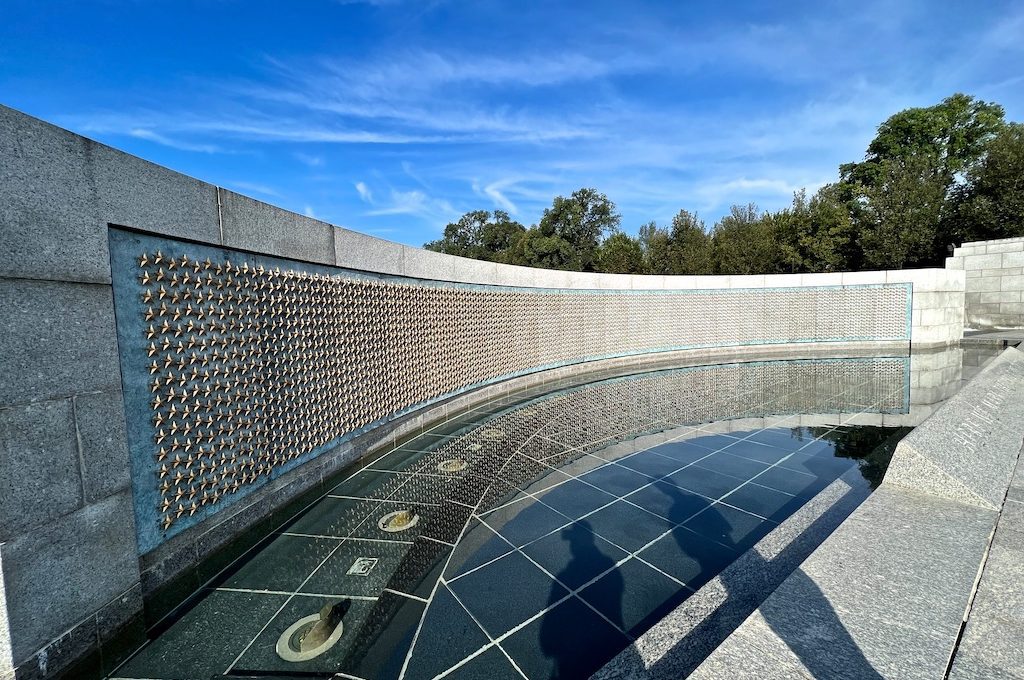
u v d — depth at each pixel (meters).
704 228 31.16
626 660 2.33
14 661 2.32
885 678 1.82
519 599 3.08
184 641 2.77
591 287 12.87
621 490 4.93
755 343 16.00
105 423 2.86
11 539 2.31
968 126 33.91
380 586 3.27
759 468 5.56
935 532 2.93
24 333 2.41
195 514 3.62
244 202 4.20
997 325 18.42
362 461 5.91
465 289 8.75
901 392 9.70
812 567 2.57
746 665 1.90
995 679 1.79
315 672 2.49
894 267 24.52
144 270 3.29
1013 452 4.29
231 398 4.02
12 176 2.37
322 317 5.29
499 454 6.15
